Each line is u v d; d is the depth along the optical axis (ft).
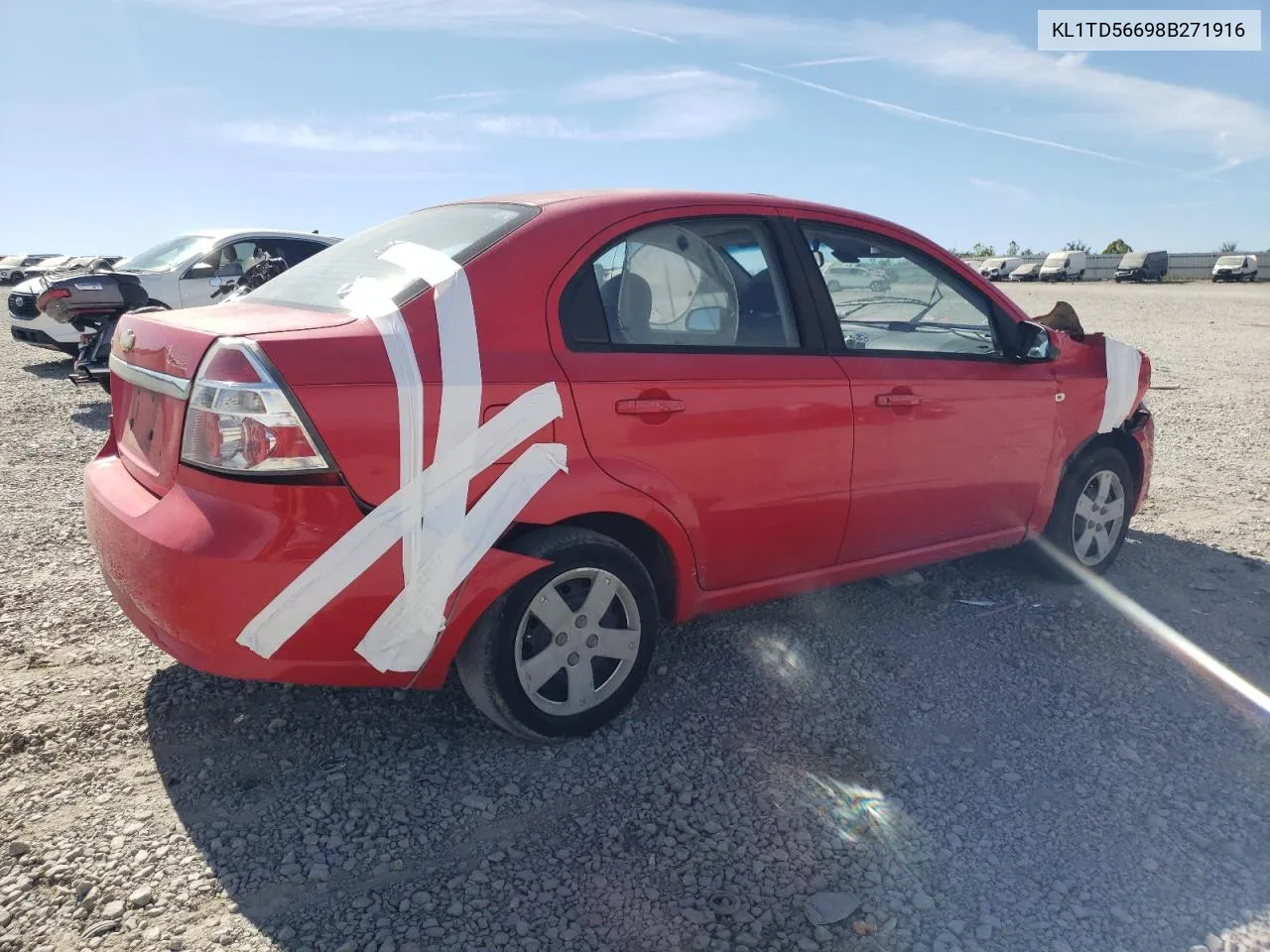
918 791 9.73
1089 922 7.92
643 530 10.79
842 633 13.42
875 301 12.62
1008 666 12.55
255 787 9.48
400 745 10.29
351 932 7.62
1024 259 217.56
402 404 8.71
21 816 8.93
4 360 41.22
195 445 8.63
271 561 8.38
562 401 9.58
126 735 10.30
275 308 9.99
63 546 16.17
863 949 7.59
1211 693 11.98
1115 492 15.66
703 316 11.04
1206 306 100.78
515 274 9.78
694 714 11.10
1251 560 16.79
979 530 13.88
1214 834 9.13
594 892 8.16
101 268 40.60
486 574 9.24
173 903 7.89
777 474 11.27
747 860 8.61
